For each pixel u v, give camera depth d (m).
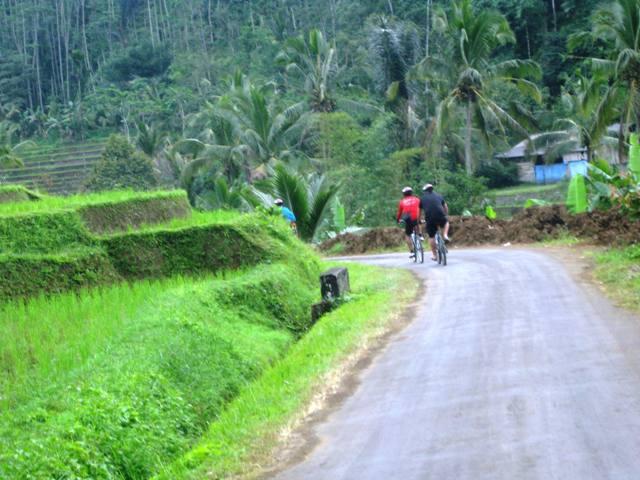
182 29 105.56
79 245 16.73
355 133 45.72
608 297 11.97
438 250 18.66
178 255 17.14
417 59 47.69
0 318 12.74
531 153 53.34
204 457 7.36
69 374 9.31
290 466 6.75
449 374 8.81
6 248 16.11
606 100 36.44
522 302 12.44
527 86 43.84
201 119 68.69
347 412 8.00
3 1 129.75
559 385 7.84
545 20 64.12
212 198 46.59
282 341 13.20
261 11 95.75
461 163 49.59
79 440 7.32
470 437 6.72
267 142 46.16
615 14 35.22
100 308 13.15
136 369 9.18
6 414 8.30
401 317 12.55
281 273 15.84
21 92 114.81
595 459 5.88
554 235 22.16
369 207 41.53
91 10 125.69
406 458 6.46
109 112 92.06
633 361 8.38
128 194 19.66
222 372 10.54
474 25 42.38
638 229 18.73
